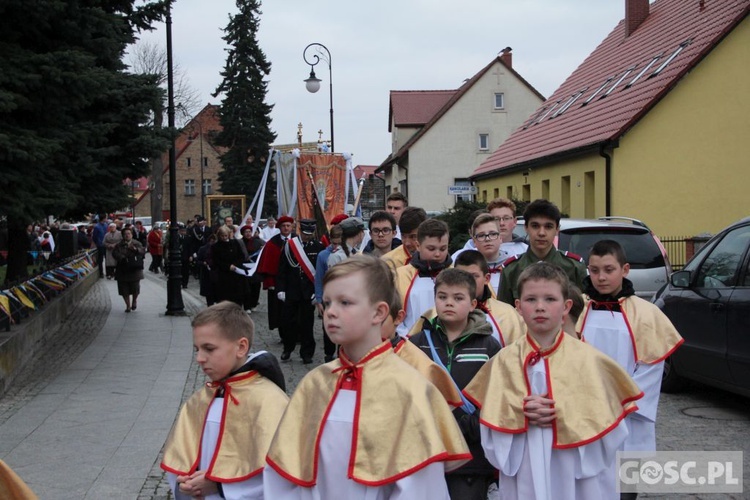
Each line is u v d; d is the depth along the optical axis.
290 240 11.13
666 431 7.48
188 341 13.20
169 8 14.74
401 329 5.52
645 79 24.84
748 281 7.78
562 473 3.72
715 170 22.95
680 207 23.05
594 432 3.65
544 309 3.78
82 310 17.81
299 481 3.07
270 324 13.48
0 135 9.68
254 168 59.06
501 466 3.72
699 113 22.86
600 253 4.90
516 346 3.93
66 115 11.48
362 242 10.52
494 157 35.38
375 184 45.06
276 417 3.51
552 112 32.88
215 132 70.25
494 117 51.03
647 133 22.89
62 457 6.63
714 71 22.73
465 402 4.14
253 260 16.95
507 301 5.87
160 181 51.84
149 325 15.27
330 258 10.09
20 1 10.38
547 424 3.70
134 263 17.50
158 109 13.47
